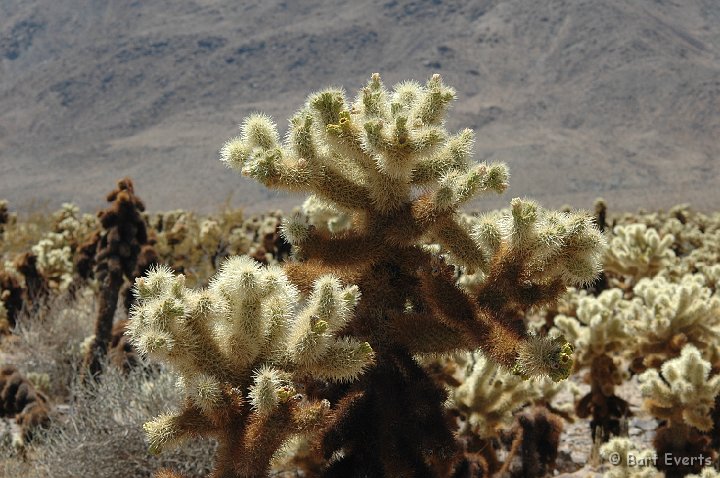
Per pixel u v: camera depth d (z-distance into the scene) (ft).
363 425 12.27
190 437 11.05
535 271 12.05
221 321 11.08
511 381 18.53
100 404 22.97
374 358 12.48
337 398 12.92
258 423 10.70
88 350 29.76
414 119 12.36
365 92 12.72
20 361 33.09
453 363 20.53
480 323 11.63
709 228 75.36
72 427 23.09
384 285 12.68
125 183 32.63
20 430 25.38
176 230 49.60
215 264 48.49
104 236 32.01
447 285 11.99
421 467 12.03
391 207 12.41
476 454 17.01
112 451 20.93
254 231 66.44
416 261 12.64
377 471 12.12
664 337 24.47
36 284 40.83
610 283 40.11
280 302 11.16
